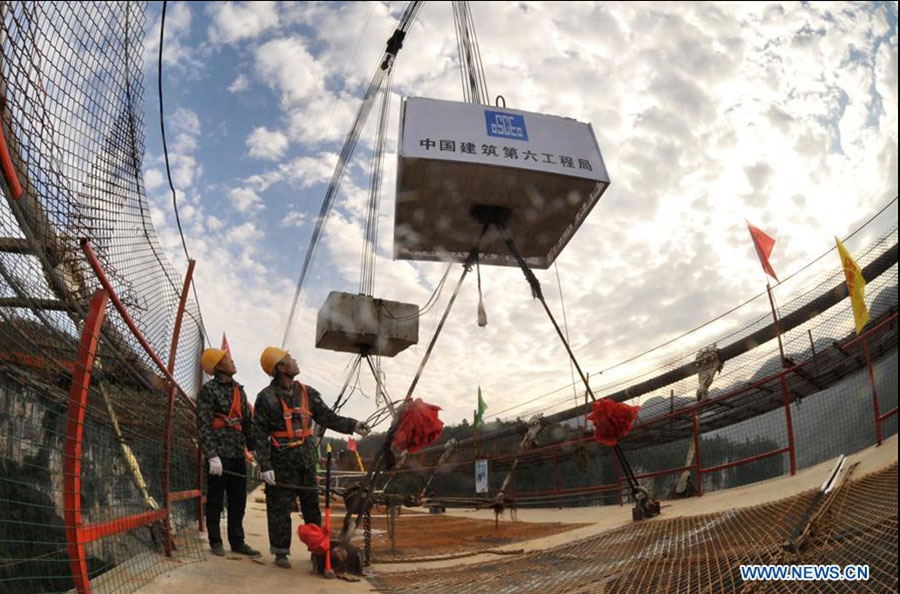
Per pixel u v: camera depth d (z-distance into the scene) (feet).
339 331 28.32
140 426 17.88
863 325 29.50
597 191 24.29
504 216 25.26
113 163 12.59
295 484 17.99
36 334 11.10
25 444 12.09
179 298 19.94
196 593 13.23
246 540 22.84
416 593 14.65
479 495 53.36
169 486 17.30
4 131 8.64
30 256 9.96
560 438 52.95
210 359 18.88
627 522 29.12
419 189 24.18
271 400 18.19
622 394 57.88
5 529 11.02
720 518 22.41
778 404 44.65
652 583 13.62
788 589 11.34
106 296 11.41
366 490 18.74
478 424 56.34
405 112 22.99
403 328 29.09
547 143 23.73
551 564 17.98
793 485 28.37
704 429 47.67
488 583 15.51
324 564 16.55
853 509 16.28
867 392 37.96
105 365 15.08
